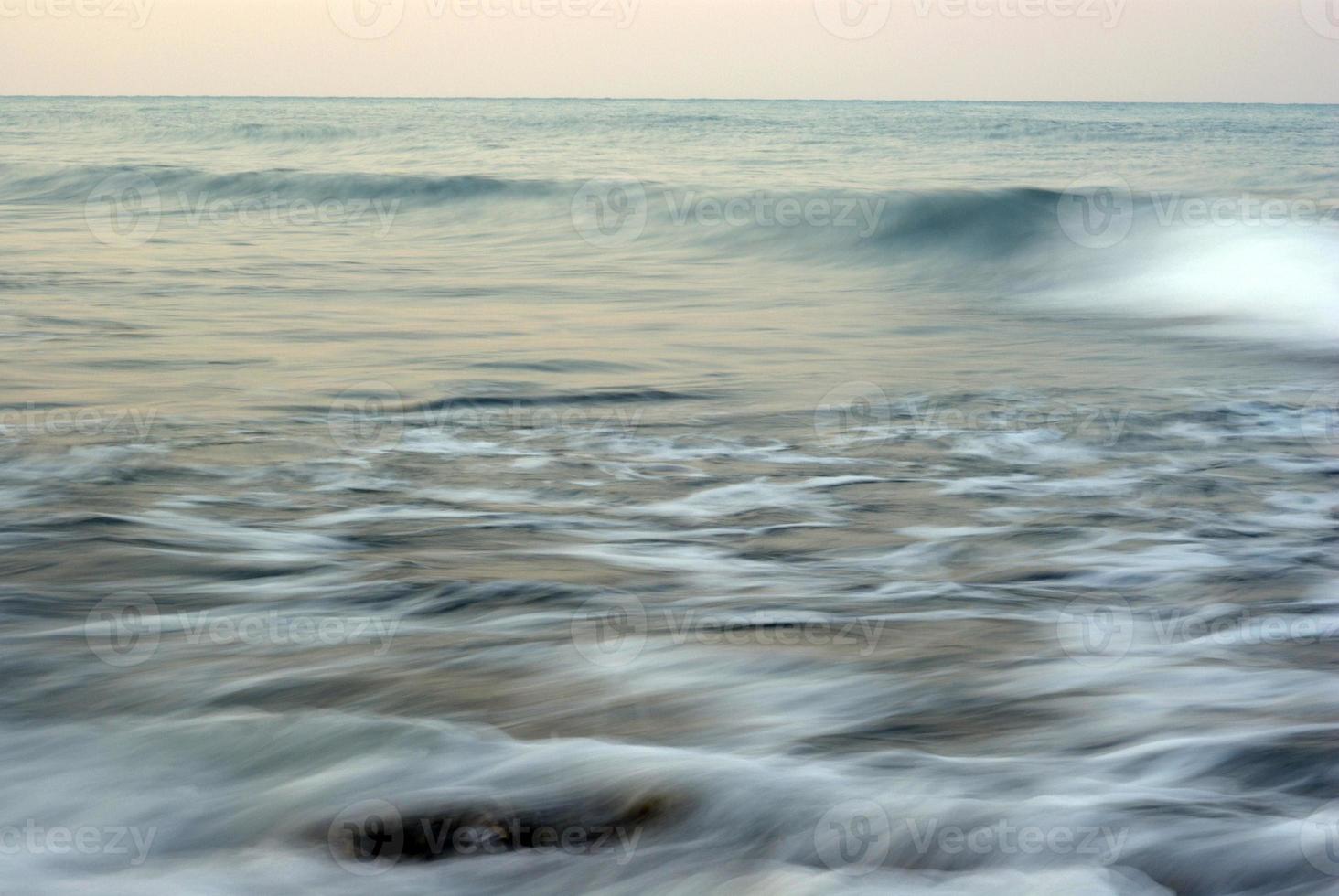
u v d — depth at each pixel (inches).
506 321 525.3
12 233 888.9
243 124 2502.5
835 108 4763.8
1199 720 152.7
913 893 117.1
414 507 258.4
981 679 166.6
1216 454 305.6
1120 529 243.8
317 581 208.7
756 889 118.9
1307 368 433.7
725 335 502.9
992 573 217.3
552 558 224.8
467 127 2458.2
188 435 312.5
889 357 452.4
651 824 130.2
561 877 121.9
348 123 2568.9
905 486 277.1
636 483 279.4
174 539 231.1
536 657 173.9
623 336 490.6
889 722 153.5
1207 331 529.3
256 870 123.0
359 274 685.3
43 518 241.3
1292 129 2672.2
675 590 206.7
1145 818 128.2
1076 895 115.6
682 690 163.3
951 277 722.2
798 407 359.6
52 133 2222.0
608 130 2407.7
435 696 161.3
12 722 152.2
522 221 1004.6
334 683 164.4
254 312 534.6
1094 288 662.5
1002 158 1715.1
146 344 447.8
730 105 5477.4
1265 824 126.0
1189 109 4849.9
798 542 236.8
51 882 120.4
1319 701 157.9
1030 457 303.1
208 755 143.5
